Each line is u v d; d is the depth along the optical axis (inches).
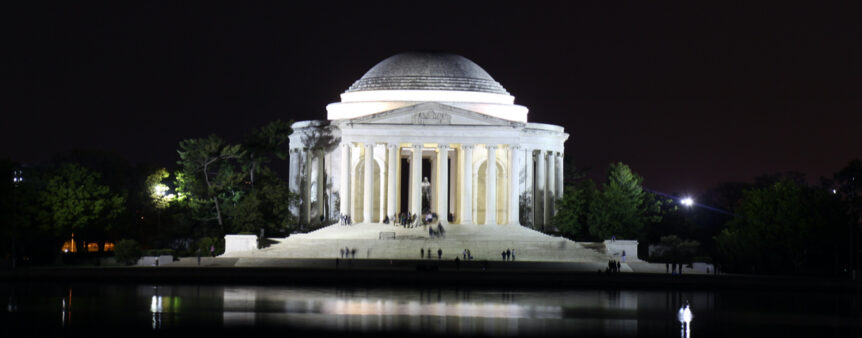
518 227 7332.7
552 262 6190.9
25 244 7431.1
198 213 7854.3
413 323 3580.2
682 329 3506.4
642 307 4072.3
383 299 4284.0
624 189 7829.7
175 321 3597.4
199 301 4156.0
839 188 7313.0
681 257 7411.4
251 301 4168.3
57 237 7426.2
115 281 5113.2
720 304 4207.7
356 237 6865.2
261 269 5698.8
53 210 7199.8
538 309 3978.8
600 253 6688.0
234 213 7263.8
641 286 4948.3
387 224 7377.0
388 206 7613.2
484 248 6658.5
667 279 5157.5
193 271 5521.7
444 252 6609.3
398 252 6565.0
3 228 6673.2
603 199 7588.6
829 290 4867.1
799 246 6545.3
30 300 4180.6
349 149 7667.3
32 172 7608.3
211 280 5093.5
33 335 3319.4
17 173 7052.2
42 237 7377.0
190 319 3641.7
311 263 6220.5
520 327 3513.8
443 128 7647.6
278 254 6550.2
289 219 7564.0
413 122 7647.6
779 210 6599.4
